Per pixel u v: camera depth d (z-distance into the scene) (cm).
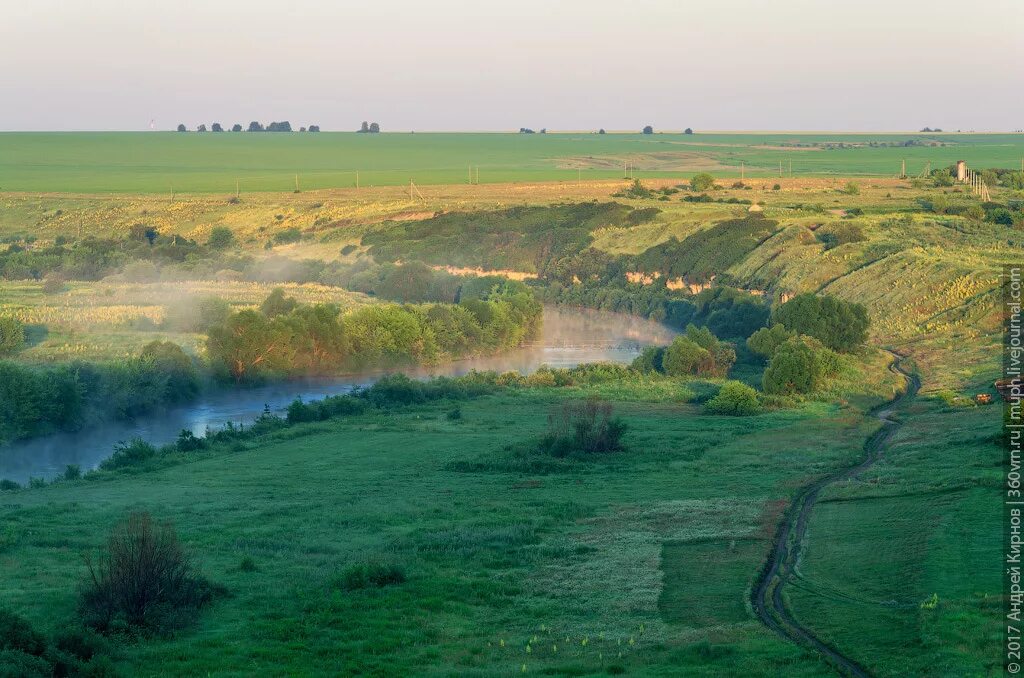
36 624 4091
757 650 3791
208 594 4538
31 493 7275
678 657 3778
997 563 4409
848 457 7606
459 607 4497
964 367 11650
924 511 5444
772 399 10444
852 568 4719
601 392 11444
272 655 3891
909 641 3747
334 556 5297
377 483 7362
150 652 3906
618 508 6316
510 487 7081
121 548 4456
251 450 8844
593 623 4250
